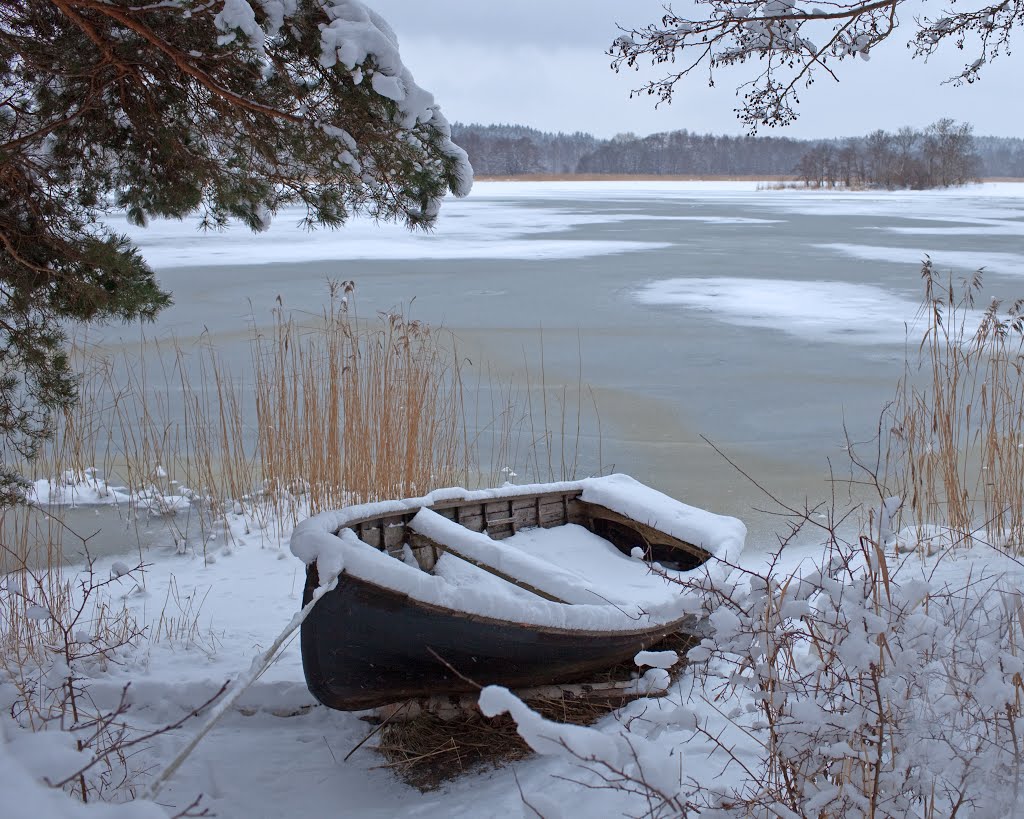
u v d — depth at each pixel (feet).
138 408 39.40
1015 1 20.57
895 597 11.83
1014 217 155.33
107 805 7.62
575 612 16.10
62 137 18.75
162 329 54.85
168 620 21.50
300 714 17.69
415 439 29.04
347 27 16.35
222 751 15.98
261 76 17.30
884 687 10.91
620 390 43.14
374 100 17.20
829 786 10.64
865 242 107.76
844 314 61.16
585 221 142.82
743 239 111.86
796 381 44.47
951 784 11.21
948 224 136.98
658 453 34.65
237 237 112.06
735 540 20.30
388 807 14.34
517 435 36.68
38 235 18.63
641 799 13.38
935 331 29.01
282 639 12.37
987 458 28.58
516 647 15.78
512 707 8.57
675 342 53.11
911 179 329.52
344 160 17.81
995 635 12.29
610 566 20.75
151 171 19.94
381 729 16.84
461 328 56.39
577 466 33.22
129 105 18.53
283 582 24.21
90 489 30.89
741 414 39.42
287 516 28.84
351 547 14.75
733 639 11.27
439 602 14.85
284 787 14.89
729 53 19.94
